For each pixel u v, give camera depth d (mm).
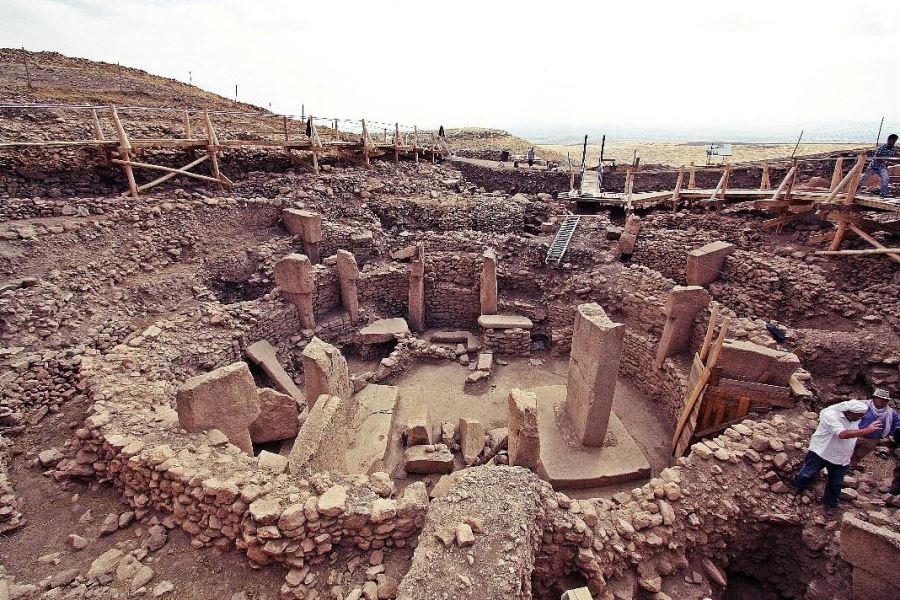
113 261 11914
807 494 6891
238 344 11266
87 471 7016
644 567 6219
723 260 13562
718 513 6723
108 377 8430
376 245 16219
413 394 12359
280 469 6352
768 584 7180
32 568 5742
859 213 12242
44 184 13992
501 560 5004
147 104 24422
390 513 5535
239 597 5305
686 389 9633
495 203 20656
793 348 10125
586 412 9094
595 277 14148
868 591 5625
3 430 7707
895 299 10664
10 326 8961
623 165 31109
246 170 19062
